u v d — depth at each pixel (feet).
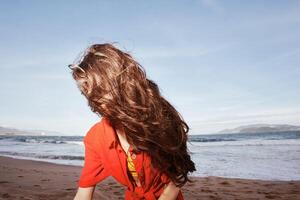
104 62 4.18
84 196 4.58
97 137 4.47
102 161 4.51
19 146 129.80
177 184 4.51
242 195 20.90
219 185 24.97
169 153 4.25
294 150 68.49
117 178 4.53
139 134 4.09
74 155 69.97
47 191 20.48
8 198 17.87
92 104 4.24
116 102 4.07
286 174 34.42
